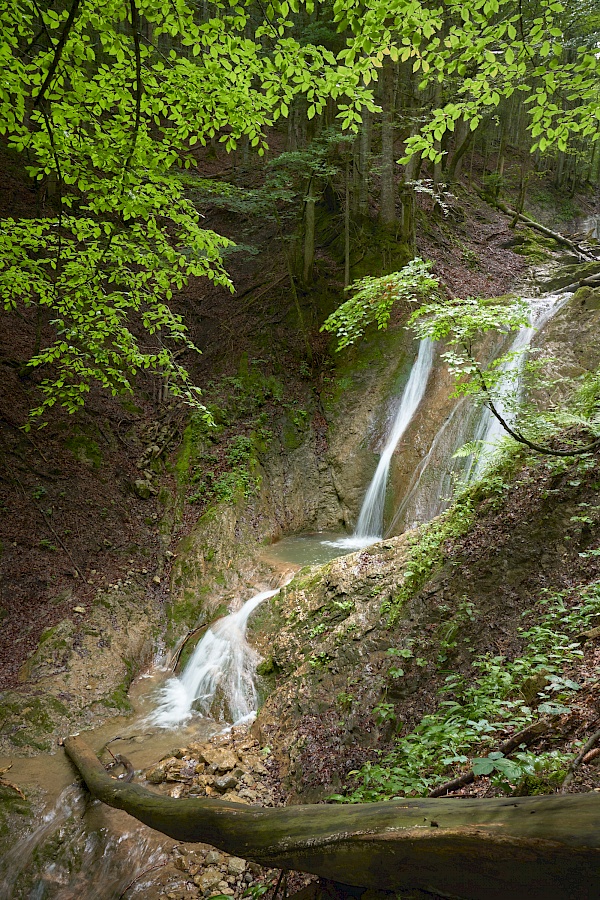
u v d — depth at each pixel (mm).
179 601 9039
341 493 11375
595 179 26734
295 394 12664
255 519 10500
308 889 2998
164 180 4965
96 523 9844
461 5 3539
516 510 5680
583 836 1711
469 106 4102
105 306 5652
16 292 5605
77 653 7664
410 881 2291
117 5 3740
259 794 5312
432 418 10602
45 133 4414
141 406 12578
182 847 4938
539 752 3064
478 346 10672
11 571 8445
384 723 5078
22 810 5375
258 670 7148
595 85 3834
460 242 16047
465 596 5438
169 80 4176
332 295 13992
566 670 3736
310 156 12711
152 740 6562
